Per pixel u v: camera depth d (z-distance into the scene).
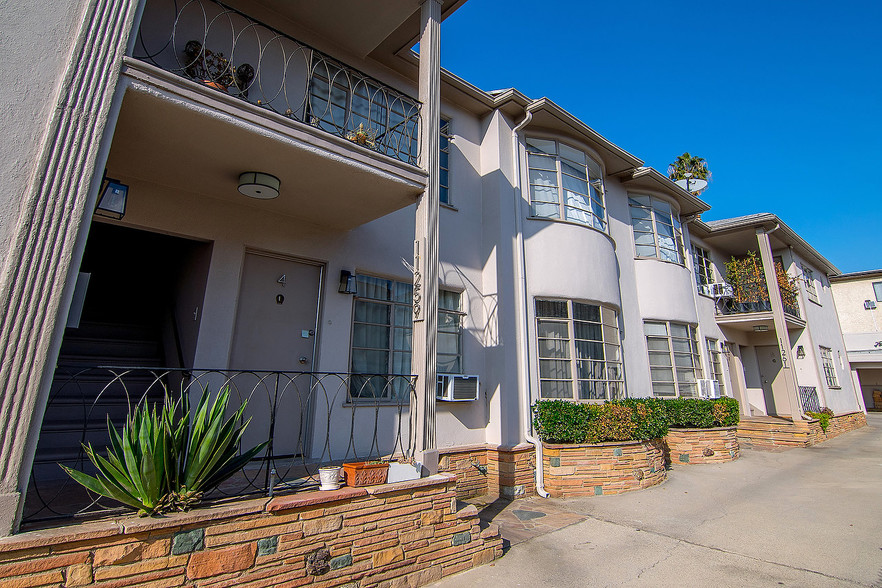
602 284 9.60
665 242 12.53
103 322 6.62
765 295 14.16
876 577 4.42
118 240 6.83
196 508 3.43
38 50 3.27
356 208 6.06
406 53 7.57
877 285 22.72
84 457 4.66
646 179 11.89
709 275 15.38
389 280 7.39
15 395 2.87
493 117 9.14
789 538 5.49
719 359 13.98
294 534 3.69
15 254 2.96
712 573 4.55
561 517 6.40
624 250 11.48
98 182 3.35
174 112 3.98
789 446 12.48
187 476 3.42
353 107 7.20
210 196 5.66
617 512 6.61
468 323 8.18
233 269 5.71
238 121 4.21
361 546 4.04
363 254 6.98
